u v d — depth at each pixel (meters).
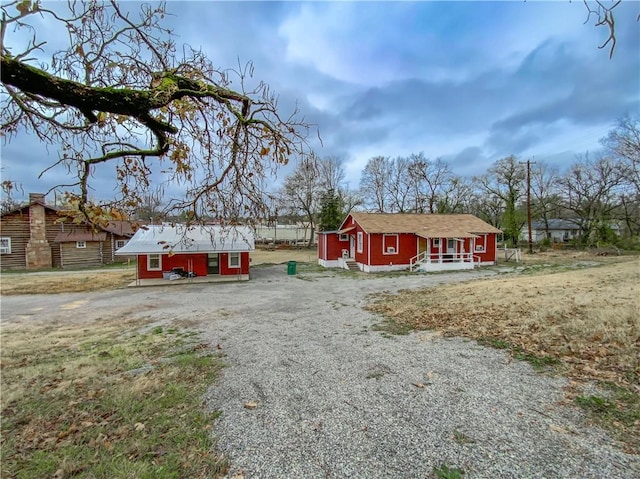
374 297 12.93
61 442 3.59
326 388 4.71
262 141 2.93
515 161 39.91
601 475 2.69
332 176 44.41
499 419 3.62
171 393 4.75
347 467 3.00
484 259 25.19
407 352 6.01
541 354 5.30
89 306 13.14
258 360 6.04
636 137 28.77
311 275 21.30
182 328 9.09
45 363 6.44
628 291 8.71
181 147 2.93
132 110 2.04
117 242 29.58
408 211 47.44
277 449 3.32
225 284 18.17
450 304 9.82
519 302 8.85
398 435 3.46
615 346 5.07
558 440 3.18
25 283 19.14
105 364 6.17
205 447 3.40
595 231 34.25
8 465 3.21
